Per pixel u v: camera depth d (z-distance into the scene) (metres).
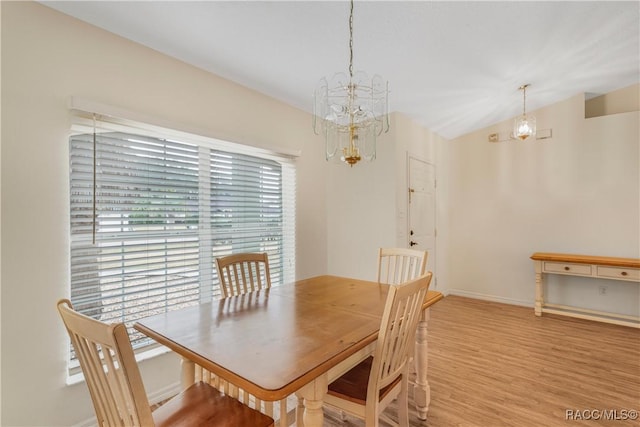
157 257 2.13
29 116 1.60
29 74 1.60
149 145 2.09
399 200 3.41
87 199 1.82
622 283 3.31
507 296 4.05
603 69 2.88
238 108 2.64
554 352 2.64
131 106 1.97
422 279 1.33
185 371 1.43
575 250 3.56
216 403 1.25
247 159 2.75
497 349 2.71
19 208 1.57
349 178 3.63
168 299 2.19
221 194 2.54
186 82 2.27
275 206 3.03
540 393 2.05
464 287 4.42
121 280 1.96
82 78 1.78
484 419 1.80
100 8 1.69
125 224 1.98
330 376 1.29
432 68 2.60
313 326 1.35
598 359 2.50
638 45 2.47
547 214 3.74
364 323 1.38
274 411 1.92
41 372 1.63
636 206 3.22
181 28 1.89
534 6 1.94
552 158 3.70
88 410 1.79
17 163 1.57
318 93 2.03
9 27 1.54
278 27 1.93
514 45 2.35
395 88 2.92
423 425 1.76
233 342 1.19
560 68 2.80
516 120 3.58
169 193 2.20
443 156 4.43
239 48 2.14
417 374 1.84
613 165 3.33
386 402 1.40
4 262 1.53
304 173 3.32
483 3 1.88
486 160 4.20
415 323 1.42
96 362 0.91
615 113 3.43
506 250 4.05
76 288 1.78
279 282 3.05
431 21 1.99
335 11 1.83
